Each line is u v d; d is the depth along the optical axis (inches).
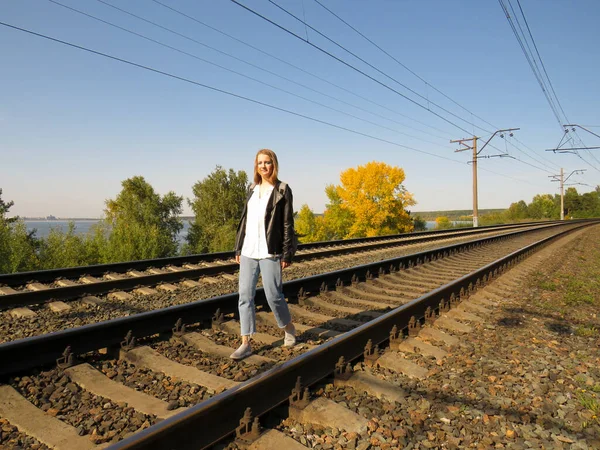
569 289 322.0
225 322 188.9
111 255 573.9
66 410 111.6
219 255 428.1
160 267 372.2
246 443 95.7
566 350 178.5
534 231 1125.7
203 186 1979.6
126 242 601.0
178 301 254.4
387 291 288.7
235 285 305.4
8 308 221.3
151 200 1565.0
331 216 1793.8
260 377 107.6
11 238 485.4
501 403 124.0
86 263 559.8
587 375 151.0
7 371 127.5
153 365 139.9
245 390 101.8
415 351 162.6
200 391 122.3
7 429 102.4
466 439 103.5
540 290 316.2
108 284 268.2
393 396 121.8
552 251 622.8
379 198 1717.5
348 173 1715.1
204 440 91.9
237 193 1978.3
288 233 151.2
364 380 129.9
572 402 128.6
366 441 99.3
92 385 124.1
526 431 109.2
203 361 146.8
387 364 144.9
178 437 86.5
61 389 122.4
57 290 242.7
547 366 157.3
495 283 321.7
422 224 2172.7
